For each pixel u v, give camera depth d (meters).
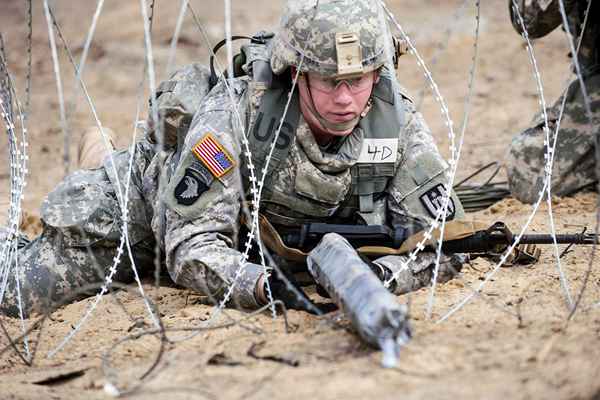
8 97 12.52
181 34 39.12
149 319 12.91
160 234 13.61
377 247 12.87
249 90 12.93
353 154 12.85
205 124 12.88
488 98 30.36
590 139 18.97
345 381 9.88
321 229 12.83
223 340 11.49
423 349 10.53
